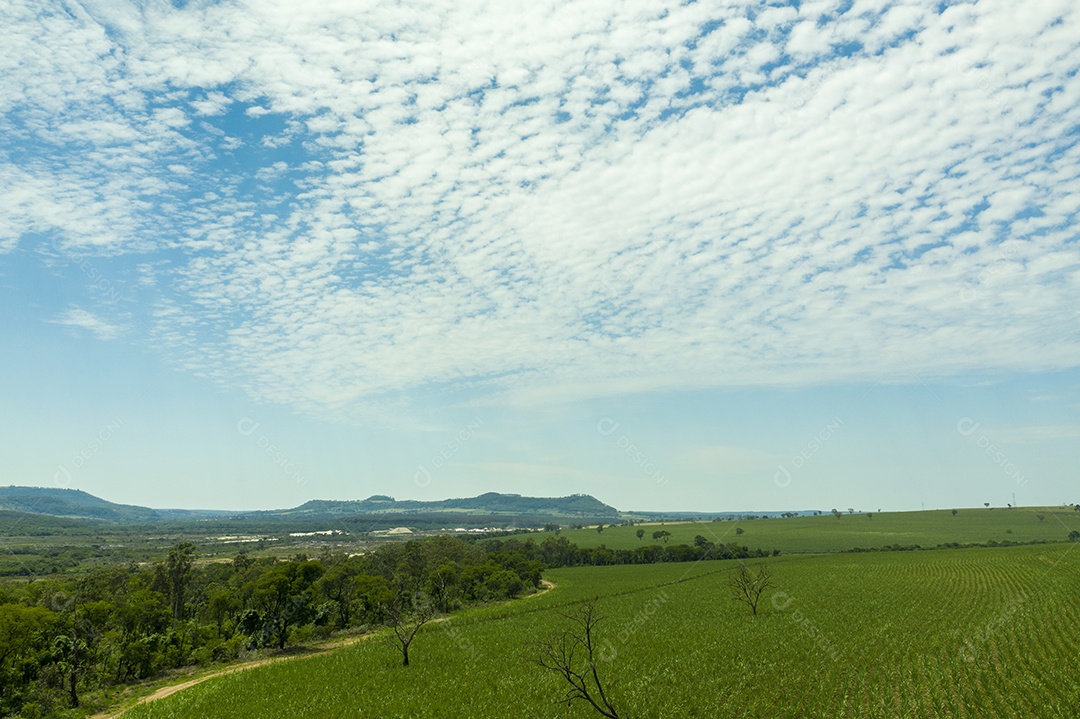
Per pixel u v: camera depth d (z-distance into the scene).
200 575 101.62
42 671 51.56
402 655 54.31
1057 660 42.88
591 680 42.06
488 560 120.44
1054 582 85.31
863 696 36.62
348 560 103.94
